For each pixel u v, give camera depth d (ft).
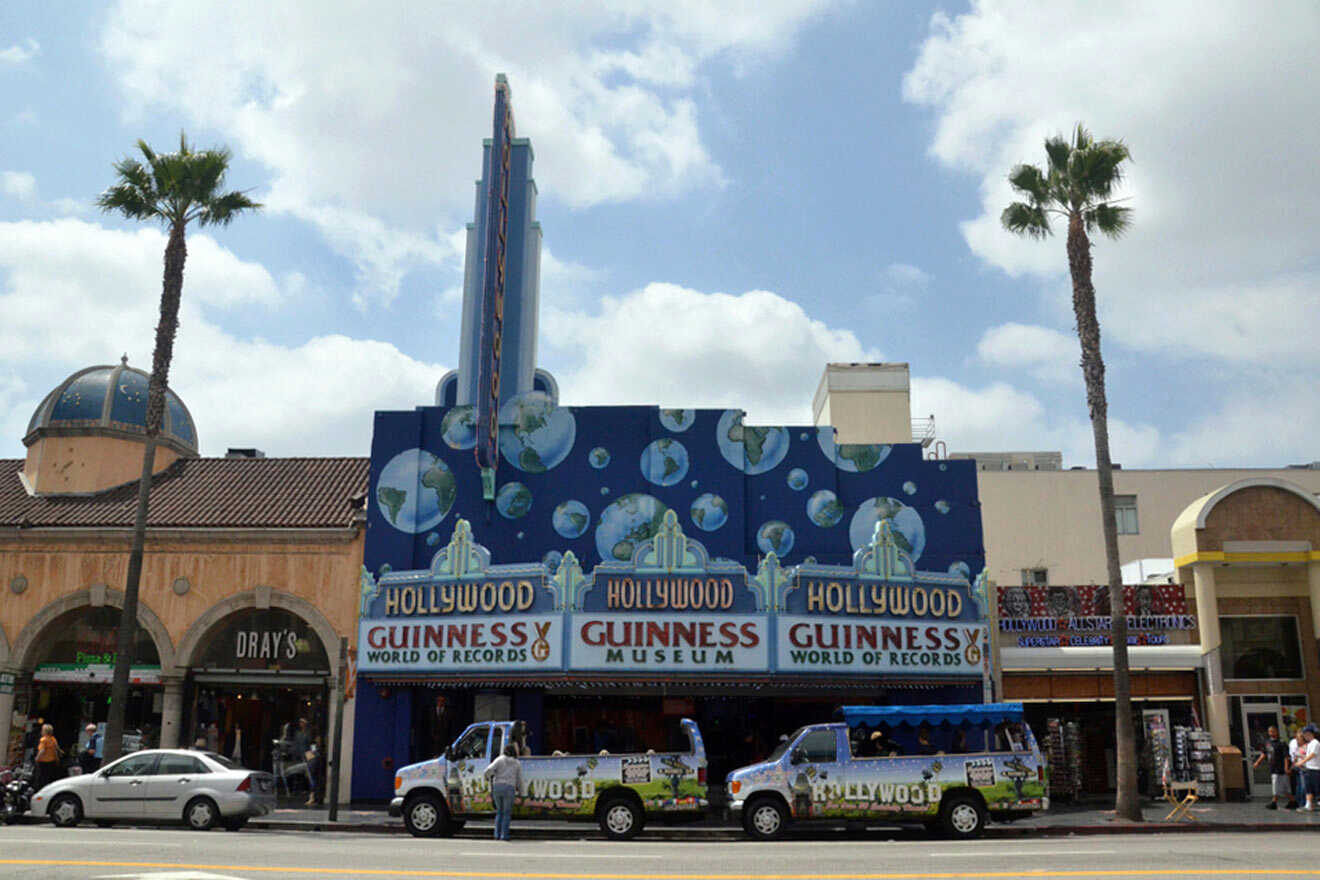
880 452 91.66
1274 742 79.97
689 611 80.59
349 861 44.80
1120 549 155.22
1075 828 67.15
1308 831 66.85
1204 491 157.38
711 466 90.94
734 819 69.82
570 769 63.10
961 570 89.30
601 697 89.25
